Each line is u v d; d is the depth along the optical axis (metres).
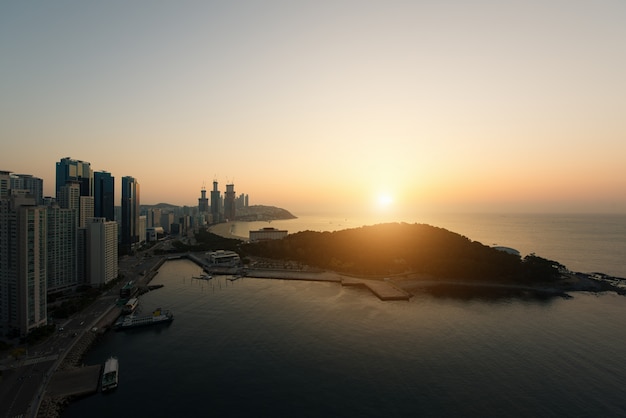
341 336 191.88
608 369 155.88
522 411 126.56
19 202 187.50
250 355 170.12
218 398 135.25
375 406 129.62
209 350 176.50
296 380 147.25
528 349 175.50
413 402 131.75
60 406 129.75
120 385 145.12
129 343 187.38
